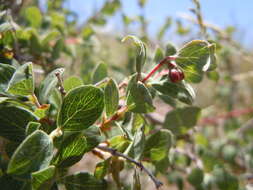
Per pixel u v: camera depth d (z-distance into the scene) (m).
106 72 0.13
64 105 0.09
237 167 0.26
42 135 0.08
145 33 0.26
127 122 0.11
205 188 0.20
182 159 0.22
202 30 0.16
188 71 0.11
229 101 0.38
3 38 0.13
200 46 0.10
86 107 0.09
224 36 0.26
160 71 0.12
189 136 0.21
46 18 0.20
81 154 0.09
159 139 0.12
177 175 0.22
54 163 0.09
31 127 0.09
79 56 0.25
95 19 0.26
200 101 0.42
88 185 0.10
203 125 0.31
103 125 0.10
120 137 0.11
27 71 0.09
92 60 0.27
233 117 0.33
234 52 0.30
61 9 0.24
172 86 0.11
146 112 0.10
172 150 0.19
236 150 0.27
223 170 0.20
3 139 0.10
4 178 0.09
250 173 0.26
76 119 0.09
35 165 0.08
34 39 0.15
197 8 0.16
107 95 0.10
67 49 0.20
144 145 0.11
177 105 0.15
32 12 0.18
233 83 0.37
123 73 0.24
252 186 0.24
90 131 0.10
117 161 0.11
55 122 0.10
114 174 0.11
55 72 0.10
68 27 0.24
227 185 0.20
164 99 0.13
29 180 0.08
